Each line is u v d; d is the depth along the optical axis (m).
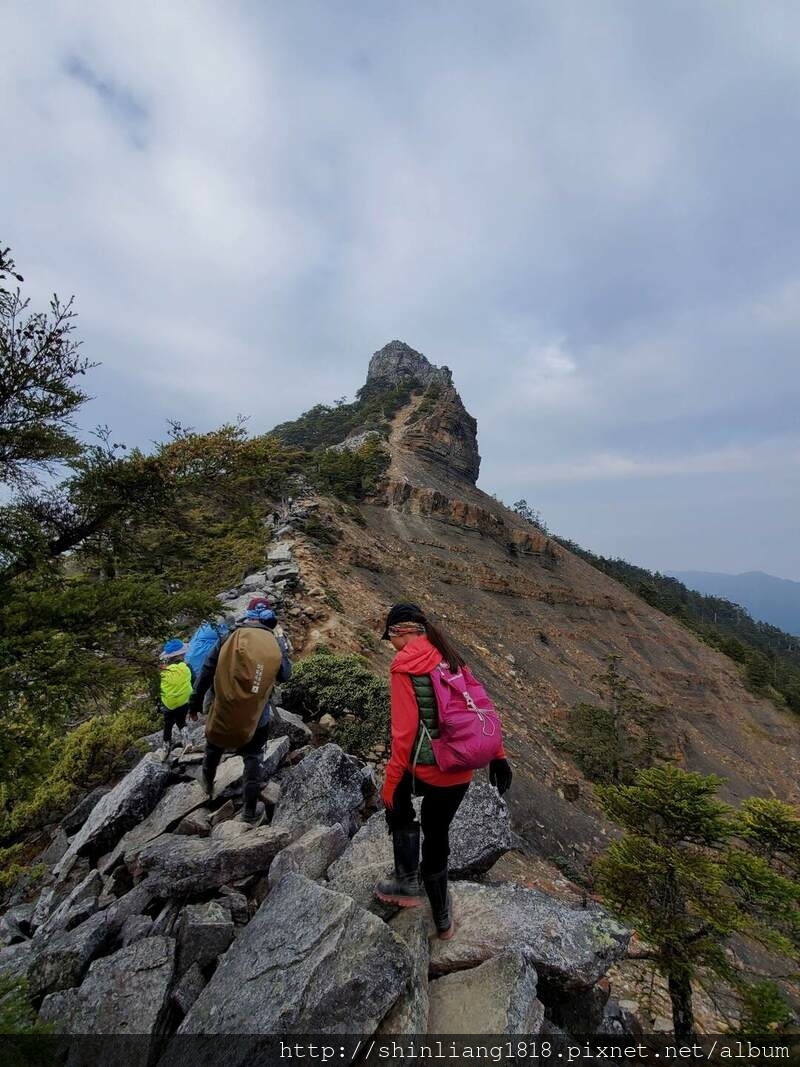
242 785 4.82
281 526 30.39
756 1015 3.87
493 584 50.91
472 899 3.22
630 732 35.00
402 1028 2.22
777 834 6.06
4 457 5.84
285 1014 2.25
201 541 8.55
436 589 41.62
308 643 14.73
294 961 2.51
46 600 4.69
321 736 8.70
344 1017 2.21
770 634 158.75
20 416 5.67
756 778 43.38
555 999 2.89
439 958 2.72
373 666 15.16
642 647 62.09
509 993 2.42
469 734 2.53
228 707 3.84
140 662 5.23
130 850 4.43
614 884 5.73
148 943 3.14
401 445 82.69
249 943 2.77
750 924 4.97
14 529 5.26
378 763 8.48
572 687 38.16
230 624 5.79
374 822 3.88
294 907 2.86
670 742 36.66
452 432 90.00
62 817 6.81
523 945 2.82
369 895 3.05
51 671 4.45
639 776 6.18
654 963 5.08
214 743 4.02
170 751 6.02
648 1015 5.41
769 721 60.28
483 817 3.98
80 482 6.57
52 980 3.13
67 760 7.16
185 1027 2.47
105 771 7.20
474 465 91.94
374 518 51.84
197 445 7.19
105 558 7.23
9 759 4.16
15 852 6.16
